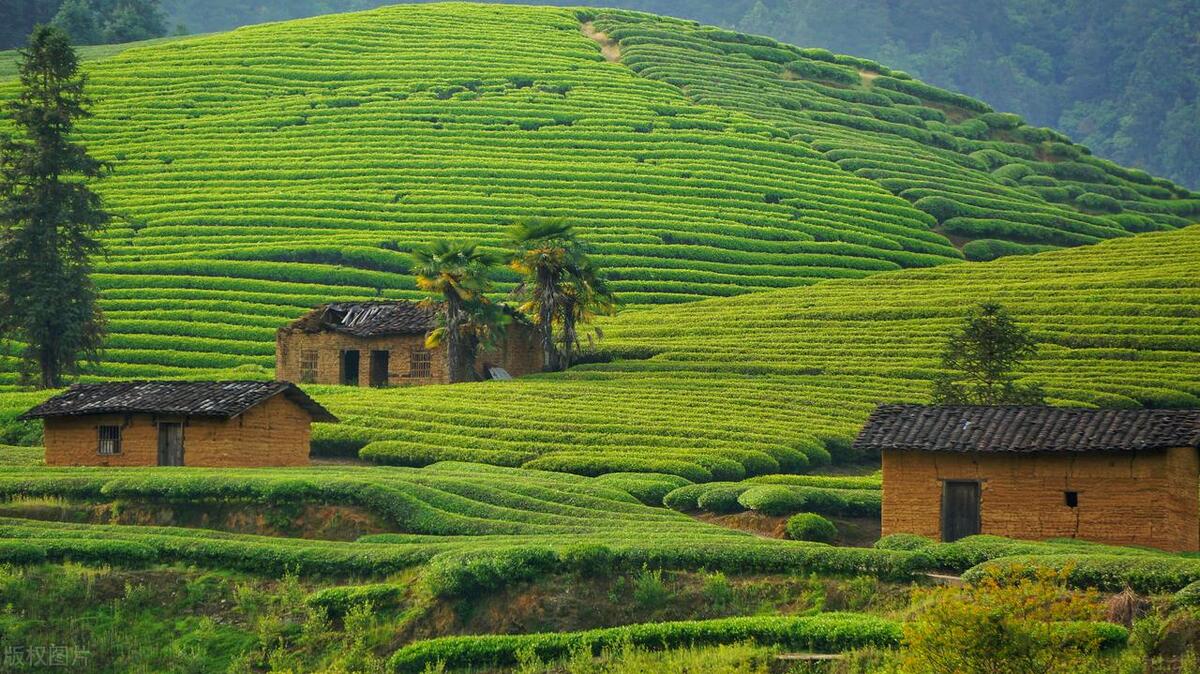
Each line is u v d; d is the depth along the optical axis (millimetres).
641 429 73250
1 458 64750
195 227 137250
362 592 42250
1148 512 45500
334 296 123812
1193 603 34594
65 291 94750
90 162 99750
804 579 41406
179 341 111938
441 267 88750
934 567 41438
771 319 107562
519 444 70000
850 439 73312
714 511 57875
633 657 36438
